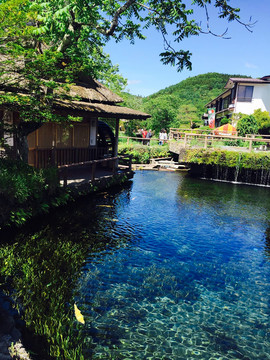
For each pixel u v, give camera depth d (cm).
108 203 1109
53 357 360
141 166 2223
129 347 397
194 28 809
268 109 3153
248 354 403
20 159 926
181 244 784
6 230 744
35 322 414
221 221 1002
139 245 754
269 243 827
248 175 1797
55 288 511
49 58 701
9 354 339
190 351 400
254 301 537
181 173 2077
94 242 739
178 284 577
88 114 1123
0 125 866
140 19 987
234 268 666
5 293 479
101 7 974
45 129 1216
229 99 3641
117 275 589
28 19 640
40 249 659
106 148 1641
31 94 825
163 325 450
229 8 738
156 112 3797
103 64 2030
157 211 1075
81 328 422
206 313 491
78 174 1327
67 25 788
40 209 867
